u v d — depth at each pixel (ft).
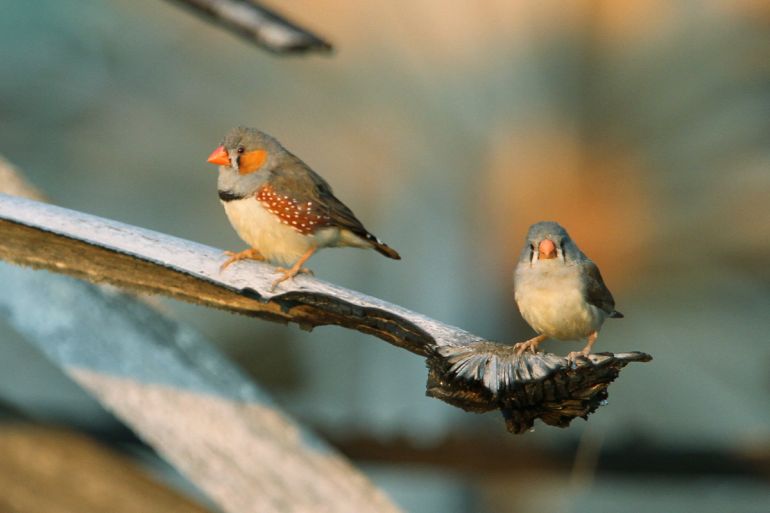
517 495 31.99
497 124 40.34
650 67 39.52
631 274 39.83
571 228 39.24
